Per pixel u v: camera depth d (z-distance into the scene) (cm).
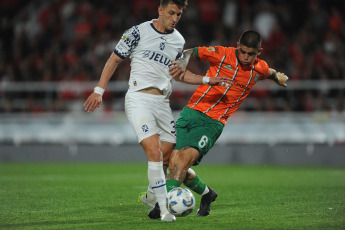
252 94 5719
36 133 5991
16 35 7606
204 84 2094
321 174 4150
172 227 1841
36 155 5981
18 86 6056
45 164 5484
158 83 2092
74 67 6412
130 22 7194
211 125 2180
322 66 6012
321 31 6681
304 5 7119
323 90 5578
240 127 5609
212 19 7125
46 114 5981
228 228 1812
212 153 5659
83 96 5991
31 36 7588
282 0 7200
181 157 2092
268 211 2239
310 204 2431
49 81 6431
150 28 2073
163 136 2138
